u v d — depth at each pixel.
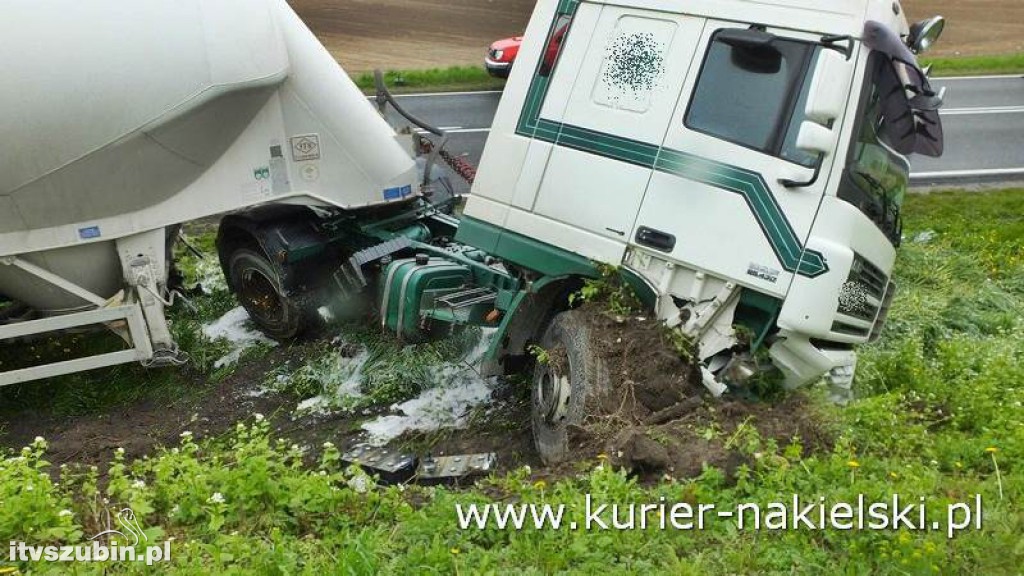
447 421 7.58
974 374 7.57
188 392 8.27
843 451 5.71
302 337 8.83
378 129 8.67
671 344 6.32
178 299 9.37
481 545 5.04
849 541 4.91
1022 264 10.59
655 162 6.35
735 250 6.05
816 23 5.95
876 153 6.18
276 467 5.80
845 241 5.87
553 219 6.82
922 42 6.55
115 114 7.30
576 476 5.74
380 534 5.08
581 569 4.67
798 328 5.87
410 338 8.08
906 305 8.97
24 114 7.05
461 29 23.75
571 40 6.83
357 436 7.46
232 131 7.94
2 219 7.43
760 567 4.77
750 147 6.03
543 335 7.25
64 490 6.11
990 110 18.36
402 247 8.41
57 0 7.09
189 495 5.41
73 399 8.14
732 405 6.18
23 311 8.10
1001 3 26.25
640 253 6.44
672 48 6.38
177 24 7.43
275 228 8.53
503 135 7.12
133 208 7.79
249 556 4.81
